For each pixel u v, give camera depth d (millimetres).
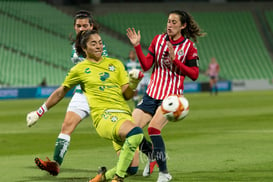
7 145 30781
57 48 103188
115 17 121125
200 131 36250
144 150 20141
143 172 20625
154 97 20188
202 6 126750
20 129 39812
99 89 17375
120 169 16234
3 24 104500
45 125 42688
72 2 121000
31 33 104938
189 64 20016
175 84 20125
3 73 91875
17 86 88812
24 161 24922
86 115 20906
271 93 91625
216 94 90375
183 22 20047
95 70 17594
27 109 61531
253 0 129000
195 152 26656
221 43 121000
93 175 21078
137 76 16594
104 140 32438
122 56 108250
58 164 20141
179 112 16781
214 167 22297
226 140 31094
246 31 124500
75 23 22219
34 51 100062
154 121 19094
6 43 99062
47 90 88812
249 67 116750
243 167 22156
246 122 41812
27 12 110688
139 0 124375
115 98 17328
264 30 124938
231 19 126500
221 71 114500
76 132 37062
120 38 116625
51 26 109250
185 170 21734
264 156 24906
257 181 19156
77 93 21031
